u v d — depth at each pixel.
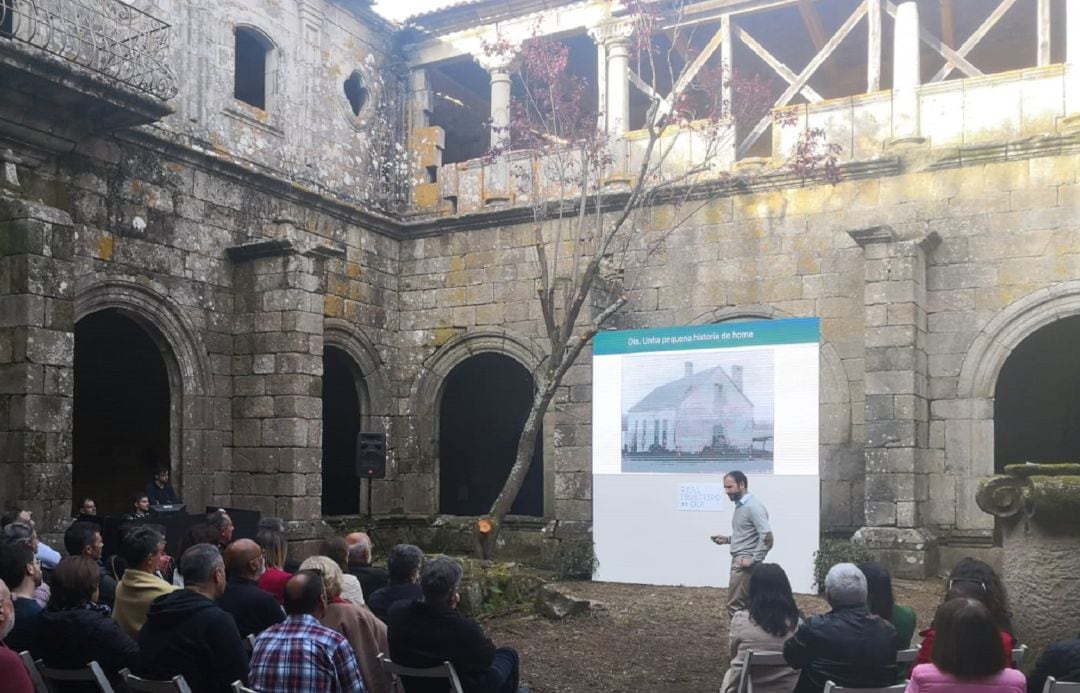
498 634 9.45
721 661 8.60
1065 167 13.10
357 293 16.75
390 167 17.83
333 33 16.77
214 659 4.42
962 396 13.49
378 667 5.25
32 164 11.61
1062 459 19.23
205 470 13.83
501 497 12.95
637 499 13.50
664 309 15.52
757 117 18.03
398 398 17.48
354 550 7.12
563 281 15.05
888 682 4.57
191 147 13.80
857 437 14.10
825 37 18.66
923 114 14.16
